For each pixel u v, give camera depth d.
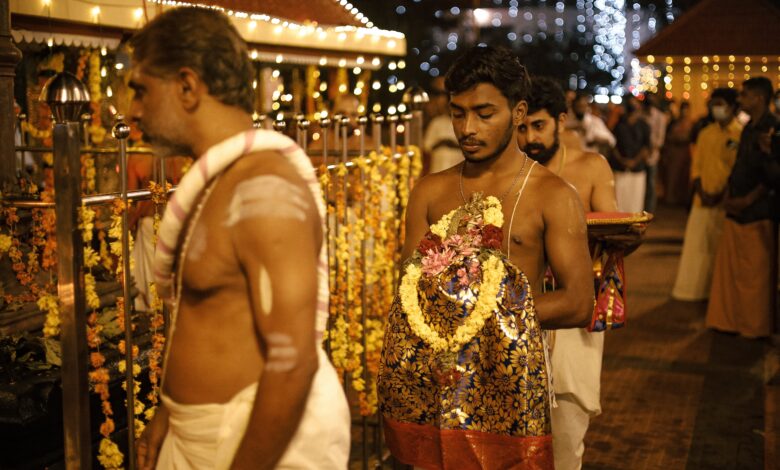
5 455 3.11
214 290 2.00
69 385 2.52
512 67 2.85
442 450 2.77
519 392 2.70
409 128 5.04
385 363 2.88
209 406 2.02
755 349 7.11
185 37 2.01
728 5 16.88
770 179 7.14
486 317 2.72
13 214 3.35
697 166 8.75
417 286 2.86
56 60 6.17
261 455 1.91
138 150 5.75
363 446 4.24
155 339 3.19
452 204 3.01
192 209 2.02
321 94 9.60
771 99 7.38
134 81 2.05
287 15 6.92
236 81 2.06
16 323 3.40
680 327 7.83
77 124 2.48
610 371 6.47
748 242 7.38
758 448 5.00
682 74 17.38
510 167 2.95
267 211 1.90
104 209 5.23
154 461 2.30
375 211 4.50
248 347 2.01
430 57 21.50
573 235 2.86
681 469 4.70
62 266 2.49
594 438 5.15
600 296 3.67
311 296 1.90
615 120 18.02
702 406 5.71
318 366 1.93
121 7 5.20
